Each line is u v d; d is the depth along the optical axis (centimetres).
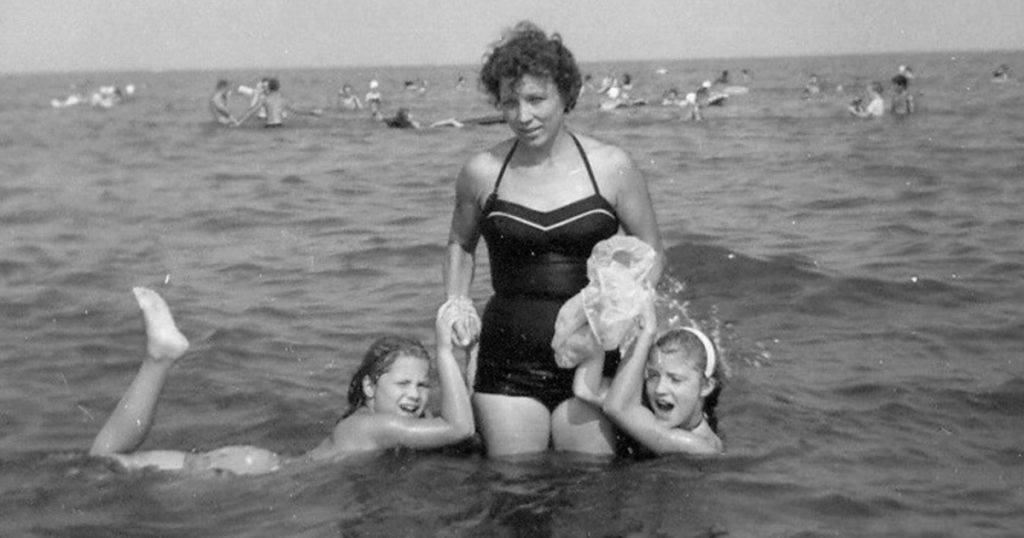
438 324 566
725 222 1305
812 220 1306
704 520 475
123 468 546
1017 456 565
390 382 575
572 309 546
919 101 3903
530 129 546
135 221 1433
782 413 629
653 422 554
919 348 770
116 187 1839
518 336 559
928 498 504
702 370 558
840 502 495
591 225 557
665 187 1648
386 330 854
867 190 1538
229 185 1822
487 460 554
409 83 6488
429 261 1120
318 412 668
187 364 764
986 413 633
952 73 7738
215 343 814
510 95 545
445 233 1270
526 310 560
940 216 1295
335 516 488
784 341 800
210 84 11456
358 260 1134
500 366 565
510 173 568
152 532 478
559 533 462
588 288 545
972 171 1702
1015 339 784
